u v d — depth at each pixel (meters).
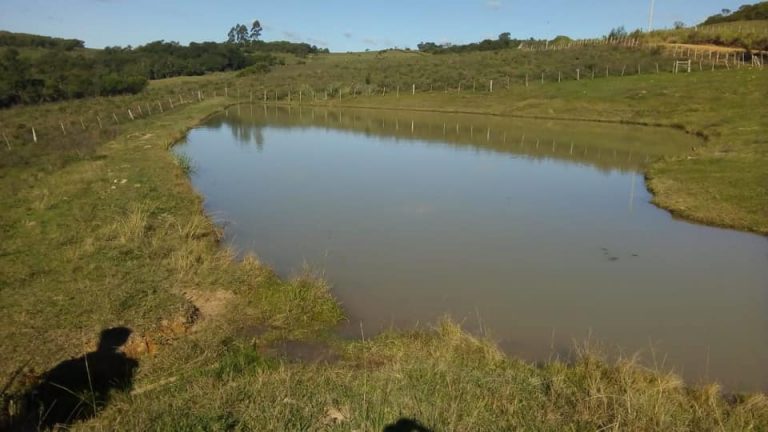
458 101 42.38
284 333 7.69
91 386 5.84
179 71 73.81
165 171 17.33
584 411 5.25
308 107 46.62
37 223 11.70
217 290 8.76
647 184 17.28
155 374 6.39
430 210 14.69
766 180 15.49
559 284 9.76
